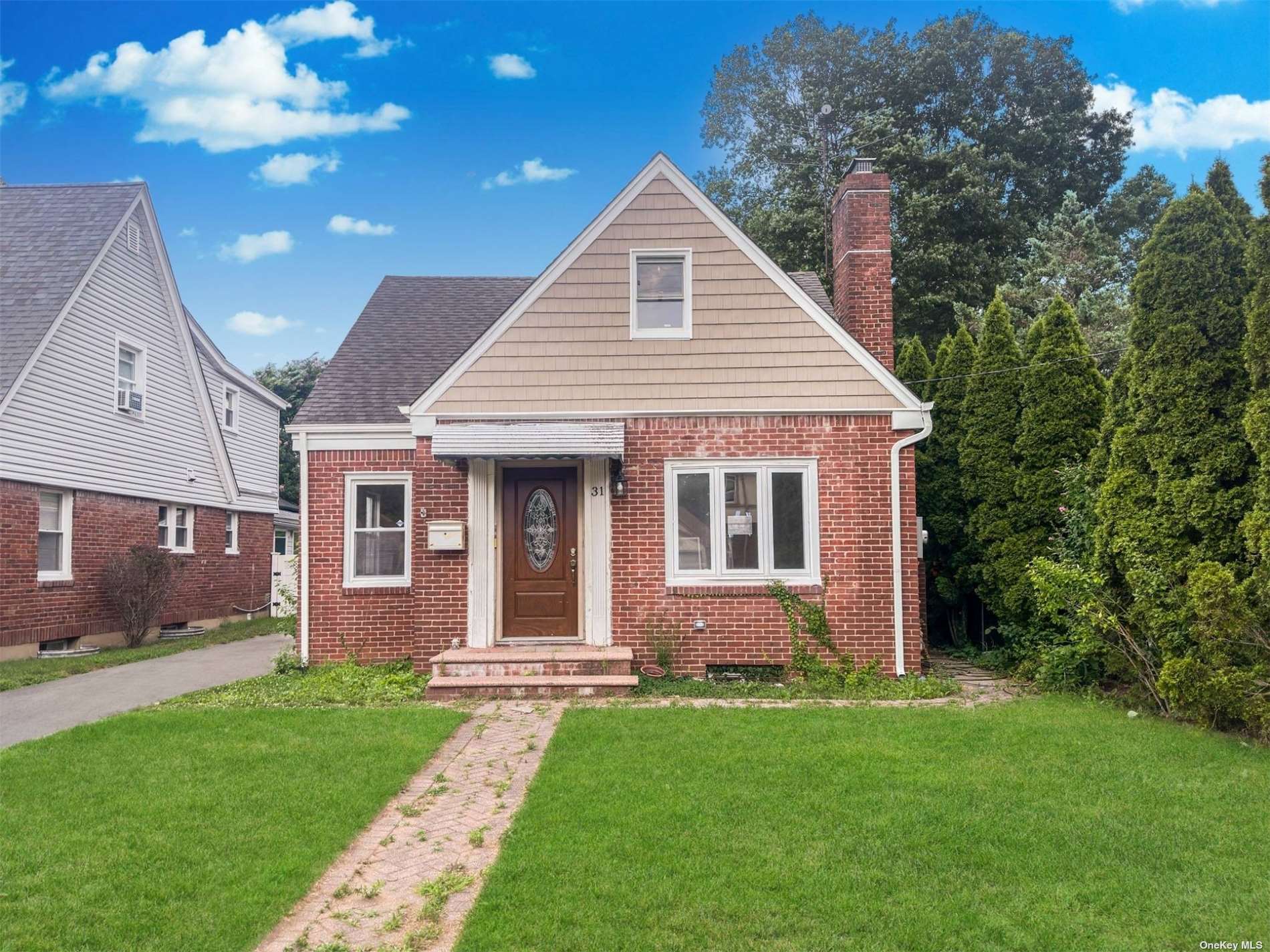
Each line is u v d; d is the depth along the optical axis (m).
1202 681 7.89
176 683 12.14
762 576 11.15
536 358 11.34
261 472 25.53
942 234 30.34
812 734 7.84
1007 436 12.43
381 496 12.63
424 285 16.64
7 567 14.34
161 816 5.80
